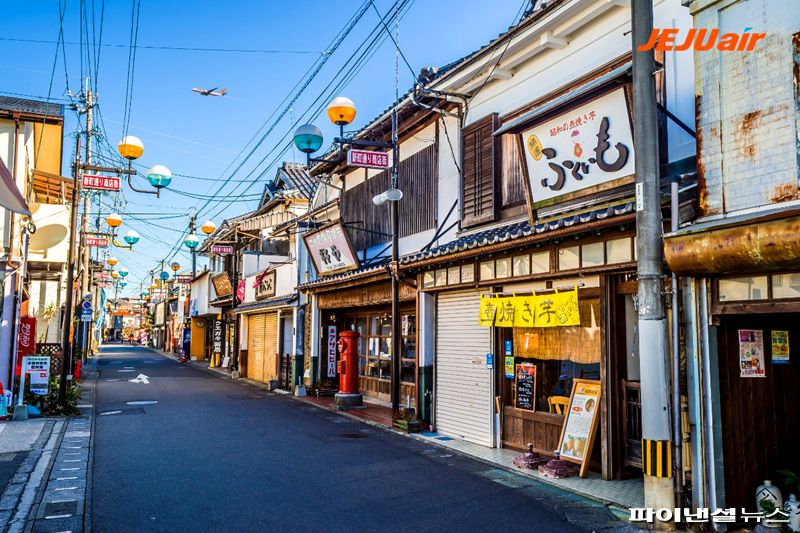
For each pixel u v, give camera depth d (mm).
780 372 6934
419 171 14312
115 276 40594
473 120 12266
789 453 6844
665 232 6828
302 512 6898
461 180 12383
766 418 6742
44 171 21375
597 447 8617
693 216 6668
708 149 6465
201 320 41406
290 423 13453
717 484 6273
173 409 15773
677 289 6594
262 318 25281
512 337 10344
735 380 6562
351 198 18219
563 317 8719
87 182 14750
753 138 6051
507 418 10336
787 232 5289
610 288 8227
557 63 10133
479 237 10703
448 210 12969
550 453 9305
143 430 12398
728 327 6562
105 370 31016
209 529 6312
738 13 6270
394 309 13078
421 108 13258
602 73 9086
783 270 5676
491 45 10570
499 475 8609
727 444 6418
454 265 11562
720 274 6246
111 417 14305
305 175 26594
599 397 8438
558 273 8898
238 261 30703
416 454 10070
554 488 7898
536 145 9078
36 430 12352
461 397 11406
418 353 12641
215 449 10422
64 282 24609
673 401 6531
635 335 8484
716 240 5848
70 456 9836
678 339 6566
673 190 6516
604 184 8078
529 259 9562
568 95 8062
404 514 6836
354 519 6660
